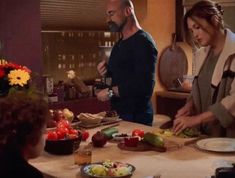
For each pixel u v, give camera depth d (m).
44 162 2.07
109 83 3.37
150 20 5.06
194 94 2.74
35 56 4.00
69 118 2.83
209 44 2.59
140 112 3.17
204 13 2.50
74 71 4.73
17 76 2.28
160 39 5.18
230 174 1.51
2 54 3.76
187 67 5.35
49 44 4.48
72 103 4.33
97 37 4.89
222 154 2.15
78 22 4.70
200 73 2.72
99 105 4.56
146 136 2.28
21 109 1.40
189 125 2.46
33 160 2.10
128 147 2.26
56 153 2.19
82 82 4.55
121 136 2.45
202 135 2.53
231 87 2.49
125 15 3.19
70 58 4.68
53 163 2.05
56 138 2.22
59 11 4.46
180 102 4.89
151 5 5.05
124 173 1.81
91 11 4.73
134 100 3.16
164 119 4.42
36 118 1.42
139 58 3.10
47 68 4.49
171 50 5.28
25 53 3.92
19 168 1.36
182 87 5.05
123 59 3.22
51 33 4.48
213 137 2.48
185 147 2.29
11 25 3.81
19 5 3.84
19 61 3.88
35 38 3.99
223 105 2.43
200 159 2.07
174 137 2.42
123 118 3.20
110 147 2.33
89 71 4.86
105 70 3.44
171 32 5.29
